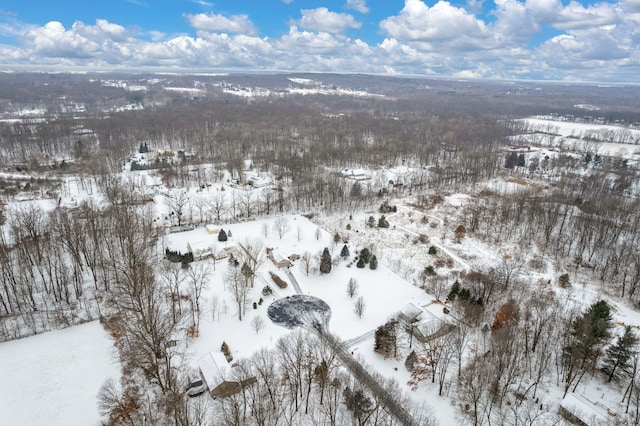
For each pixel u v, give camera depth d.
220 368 70.12
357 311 91.94
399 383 72.06
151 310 72.69
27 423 63.09
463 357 77.94
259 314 91.56
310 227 140.00
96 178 181.88
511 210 150.50
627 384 71.50
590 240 127.88
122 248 104.94
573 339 77.38
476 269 113.94
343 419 63.47
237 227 137.88
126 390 69.56
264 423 60.00
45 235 109.06
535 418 62.47
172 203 151.62
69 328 86.00
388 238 134.12
